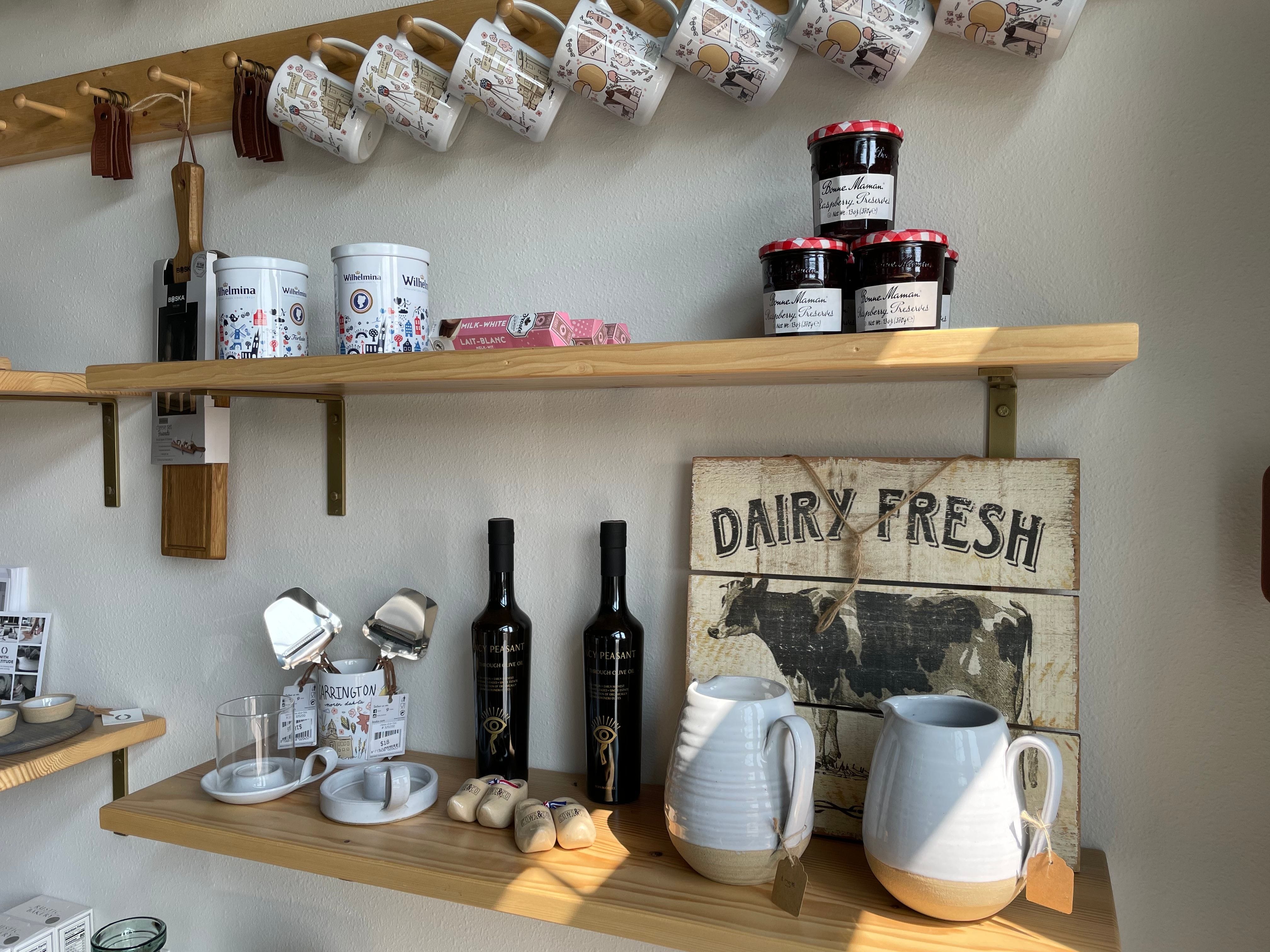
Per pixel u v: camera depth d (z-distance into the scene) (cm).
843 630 87
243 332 96
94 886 132
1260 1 77
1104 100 82
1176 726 81
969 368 74
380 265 88
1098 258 82
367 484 112
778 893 75
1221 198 79
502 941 108
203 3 119
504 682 98
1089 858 83
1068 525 81
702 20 83
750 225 94
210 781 101
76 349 129
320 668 108
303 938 119
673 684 98
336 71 109
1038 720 81
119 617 128
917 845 70
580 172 101
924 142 87
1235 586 79
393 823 92
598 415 101
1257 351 78
